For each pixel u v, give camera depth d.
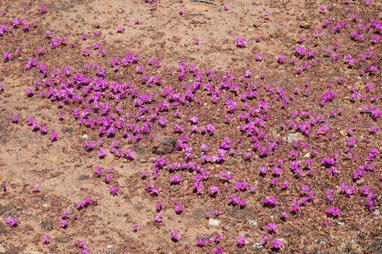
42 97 10.73
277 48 12.65
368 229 7.94
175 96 10.62
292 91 11.16
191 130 9.95
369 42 12.85
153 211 8.20
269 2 14.65
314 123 10.14
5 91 10.82
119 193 8.51
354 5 14.40
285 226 8.01
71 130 9.88
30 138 9.60
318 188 8.73
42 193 8.38
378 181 8.84
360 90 11.23
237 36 13.06
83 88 11.04
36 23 13.24
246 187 8.63
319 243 7.70
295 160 9.27
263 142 9.73
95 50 12.36
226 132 9.96
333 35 13.16
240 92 11.08
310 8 14.29
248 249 7.57
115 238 7.66
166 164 9.18
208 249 7.55
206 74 11.59
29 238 7.52
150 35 13.00
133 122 10.09
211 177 8.92
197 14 13.95
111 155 9.30
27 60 11.85
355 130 10.06
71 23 13.38
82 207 8.18
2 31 12.67
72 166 9.02
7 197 8.24
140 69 11.58
